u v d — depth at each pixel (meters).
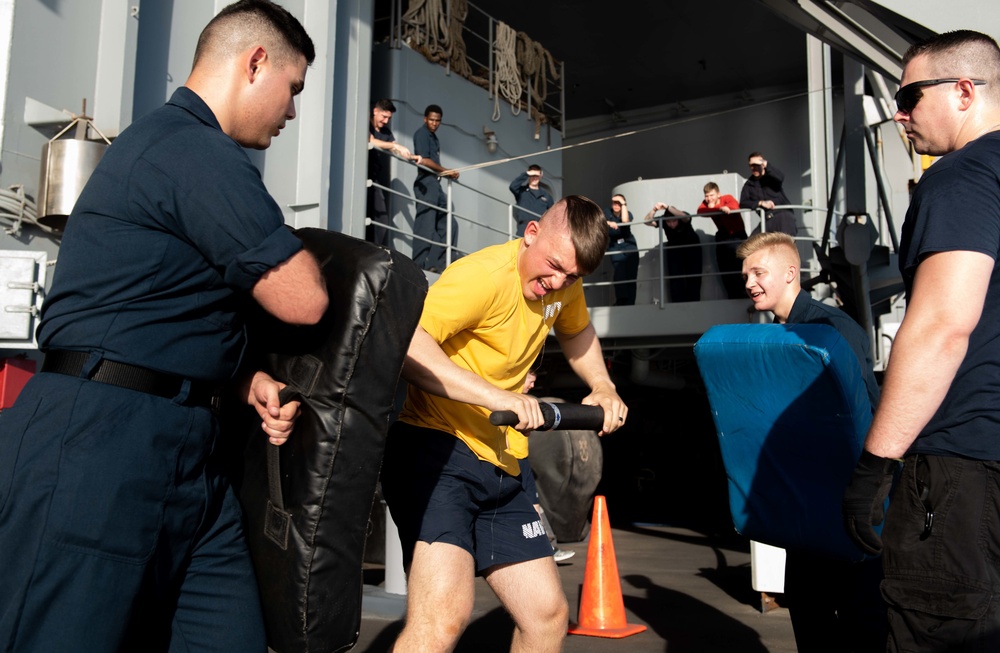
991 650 1.71
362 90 7.21
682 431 14.88
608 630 4.68
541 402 2.29
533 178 9.64
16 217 3.93
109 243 1.74
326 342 1.83
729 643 4.47
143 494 1.70
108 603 1.66
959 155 1.86
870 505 1.86
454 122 9.63
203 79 1.95
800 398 2.52
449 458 2.42
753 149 13.83
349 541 1.83
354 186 7.04
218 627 1.87
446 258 8.40
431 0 9.32
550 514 8.37
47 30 4.17
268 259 1.71
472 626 4.77
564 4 11.83
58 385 1.70
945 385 1.75
